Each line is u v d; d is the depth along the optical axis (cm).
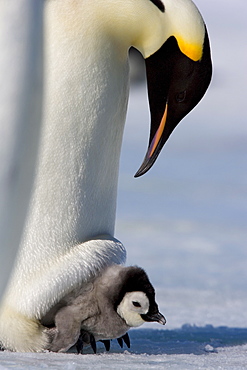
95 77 954
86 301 938
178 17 974
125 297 932
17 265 943
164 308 1474
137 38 988
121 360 895
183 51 986
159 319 934
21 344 943
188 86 1002
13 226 857
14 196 851
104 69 962
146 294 929
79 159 956
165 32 983
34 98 877
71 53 937
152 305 932
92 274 941
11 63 841
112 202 1024
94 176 977
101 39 958
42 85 909
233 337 1185
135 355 949
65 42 935
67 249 961
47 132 934
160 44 988
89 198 978
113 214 1034
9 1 850
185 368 846
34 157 883
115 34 973
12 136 841
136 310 930
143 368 838
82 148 956
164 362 894
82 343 959
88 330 961
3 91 838
